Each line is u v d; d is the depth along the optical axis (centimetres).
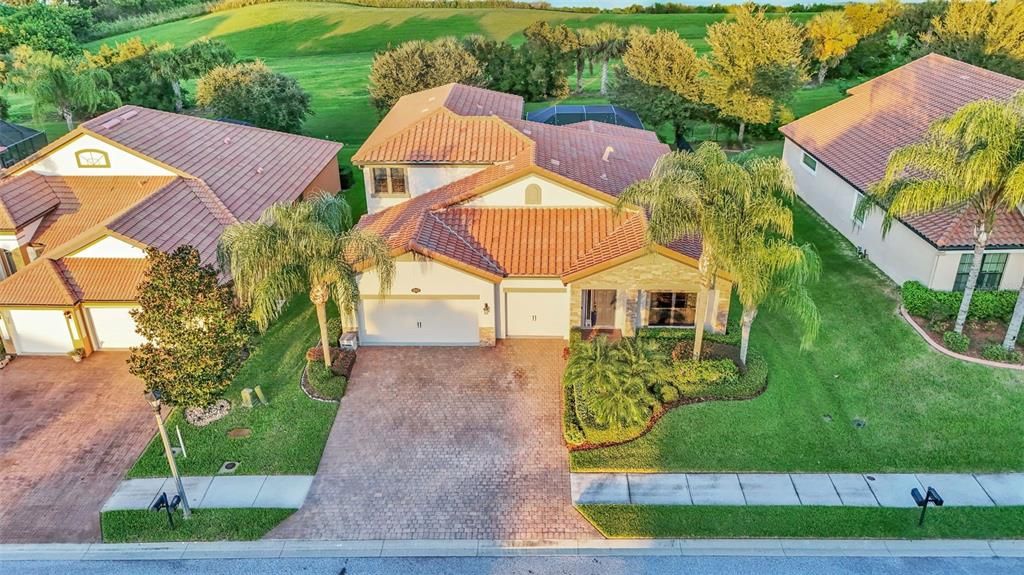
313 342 2728
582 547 1855
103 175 3209
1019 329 2462
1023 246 2516
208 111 6209
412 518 1956
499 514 1961
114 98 5881
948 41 5334
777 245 2106
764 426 2216
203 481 2094
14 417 2373
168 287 2025
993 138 2084
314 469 2130
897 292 2875
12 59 7500
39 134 4547
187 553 1870
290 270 2230
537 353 2650
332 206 2338
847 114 3747
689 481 2038
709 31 4656
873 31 6981
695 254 2564
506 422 2305
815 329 2170
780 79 4519
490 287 2584
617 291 2616
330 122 6094
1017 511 1912
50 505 2030
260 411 2367
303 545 1884
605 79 6888
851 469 2061
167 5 11525
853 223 3281
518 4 10638
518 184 2797
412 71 5394
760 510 1933
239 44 9525
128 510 1998
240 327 2162
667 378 2358
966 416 2225
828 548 1830
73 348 2681
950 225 2566
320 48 9206
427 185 3219
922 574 1753
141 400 2453
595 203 2825
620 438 2183
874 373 2430
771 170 2084
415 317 2659
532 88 6656
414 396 2430
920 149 2219
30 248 2980
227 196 3238
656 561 1806
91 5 10962
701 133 5331
